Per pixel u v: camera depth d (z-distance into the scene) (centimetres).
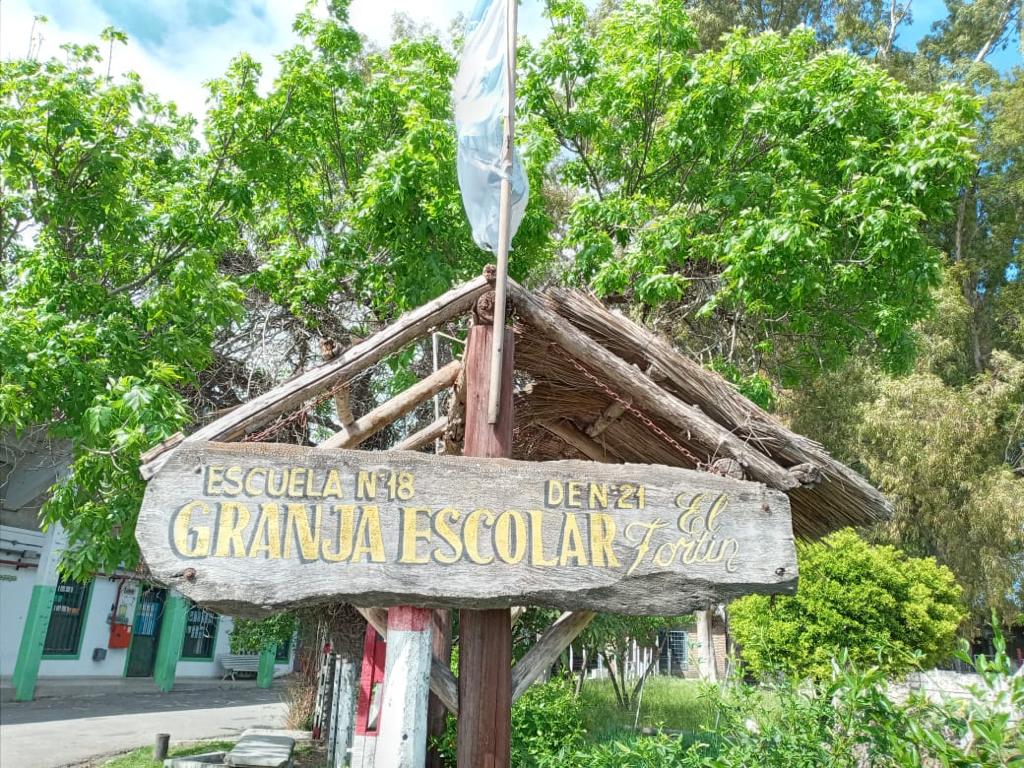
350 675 941
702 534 307
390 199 775
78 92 681
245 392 1004
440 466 302
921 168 780
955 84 876
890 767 418
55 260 682
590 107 986
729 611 1195
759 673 969
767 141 908
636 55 921
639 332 358
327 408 922
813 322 905
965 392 1623
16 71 675
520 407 425
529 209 823
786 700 537
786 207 795
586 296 363
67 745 1077
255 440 328
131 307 714
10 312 619
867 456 1576
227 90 847
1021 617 1612
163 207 770
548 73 951
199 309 731
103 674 1772
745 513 312
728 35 895
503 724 309
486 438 327
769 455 356
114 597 1814
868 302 867
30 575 1555
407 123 830
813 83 877
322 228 998
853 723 436
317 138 990
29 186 704
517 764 598
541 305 347
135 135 779
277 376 984
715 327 1036
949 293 1727
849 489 363
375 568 285
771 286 808
